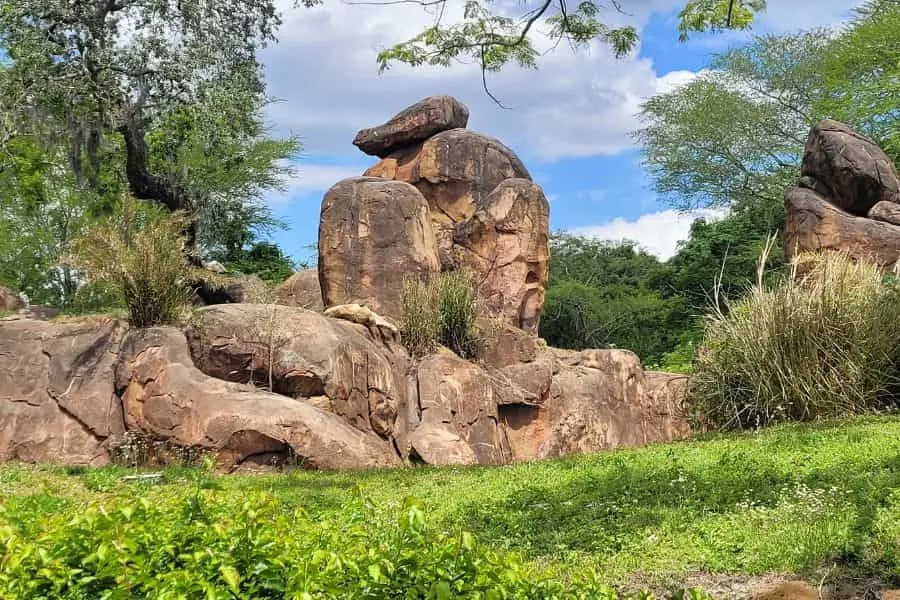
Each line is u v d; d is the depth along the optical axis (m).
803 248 19.39
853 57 31.50
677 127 38.56
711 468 9.98
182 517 4.73
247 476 12.08
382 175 22.91
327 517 5.09
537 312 20.64
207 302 22.45
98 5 20.78
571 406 17.67
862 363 14.62
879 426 12.13
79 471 11.63
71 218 32.47
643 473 10.21
